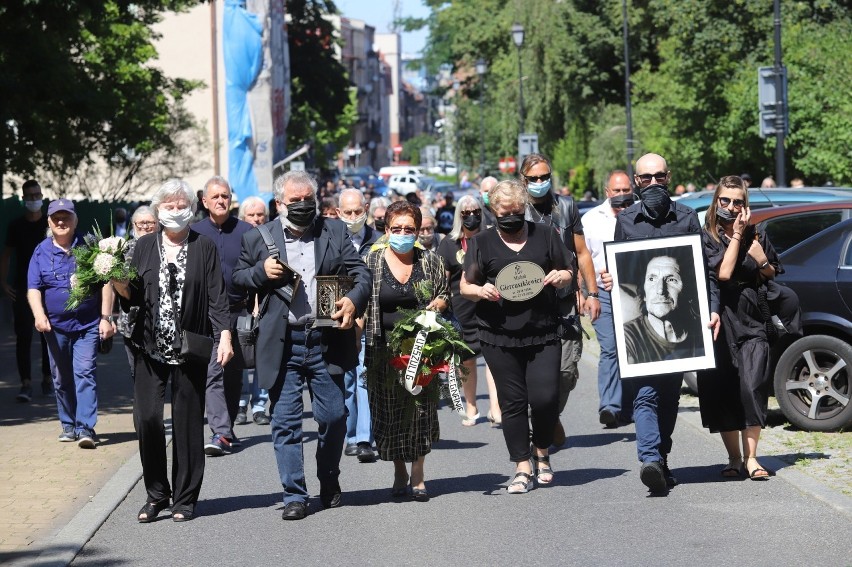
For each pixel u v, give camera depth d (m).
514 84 59.50
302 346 9.05
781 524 8.44
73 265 12.34
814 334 12.09
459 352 9.40
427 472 10.80
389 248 9.62
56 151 25.34
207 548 8.25
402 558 7.87
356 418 11.74
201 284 8.96
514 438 9.70
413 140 184.38
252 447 12.35
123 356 21.25
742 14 41.09
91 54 31.12
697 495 9.45
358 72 179.88
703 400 9.92
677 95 41.78
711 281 9.62
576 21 58.56
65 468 11.08
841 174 32.44
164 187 8.91
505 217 9.34
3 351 21.75
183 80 38.22
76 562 7.95
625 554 7.80
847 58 34.25
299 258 9.08
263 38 46.78
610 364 12.83
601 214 12.96
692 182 42.44
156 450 9.08
